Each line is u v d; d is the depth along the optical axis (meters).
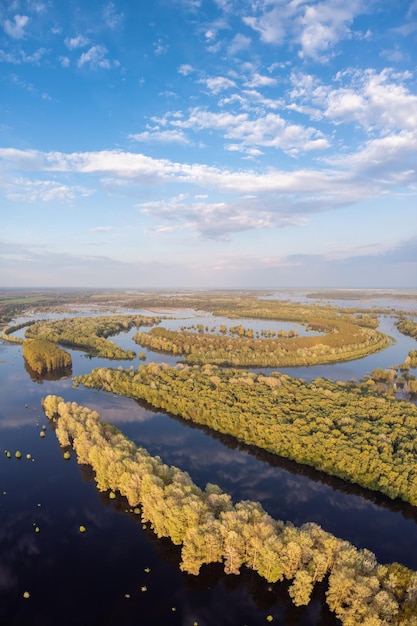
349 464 110.81
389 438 122.44
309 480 116.38
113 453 109.81
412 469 105.00
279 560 75.44
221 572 82.69
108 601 77.56
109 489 110.44
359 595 66.38
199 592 80.12
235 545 78.88
